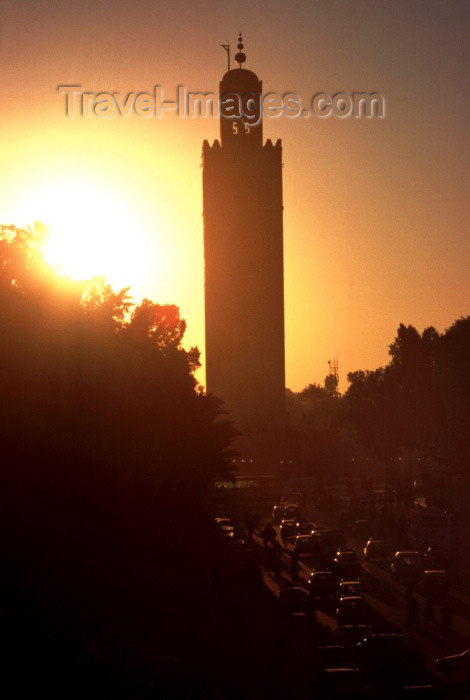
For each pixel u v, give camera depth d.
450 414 112.19
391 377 128.50
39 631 35.25
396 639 37.19
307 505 124.88
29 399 56.09
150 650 32.59
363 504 102.44
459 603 56.84
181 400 74.88
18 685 30.12
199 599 50.41
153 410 69.50
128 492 61.59
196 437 75.94
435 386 118.19
